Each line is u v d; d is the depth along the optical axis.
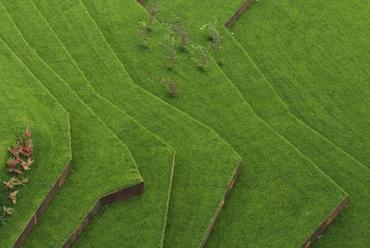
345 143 31.91
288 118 31.94
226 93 31.58
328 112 33.62
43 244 21.84
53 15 34.59
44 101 27.28
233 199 26.42
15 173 23.41
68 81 29.78
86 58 31.97
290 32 39.09
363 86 35.78
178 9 37.84
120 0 37.03
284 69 36.03
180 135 28.09
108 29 34.53
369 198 28.53
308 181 27.55
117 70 31.44
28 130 24.88
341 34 39.69
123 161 25.34
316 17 40.78
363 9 42.31
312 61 37.03
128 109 29.08
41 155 24.42
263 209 26.09
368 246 26.66
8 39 31.55
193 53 33.78
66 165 24.17
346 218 27.62
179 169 26.47
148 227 23.47
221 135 29.06
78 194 23.67
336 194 27.20
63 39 33.03
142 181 24.50
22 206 22.36
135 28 34.84
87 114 27.52
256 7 40.78
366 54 38.34
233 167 26.83
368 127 33.12
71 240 22.44
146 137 27.25
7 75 28.28
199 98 30.94
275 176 27.56
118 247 22.61
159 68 32.31
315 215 26.08
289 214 26.00
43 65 30.14
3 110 26.00
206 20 37.34
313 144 30.59
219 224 25.31
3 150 24.06
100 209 23.94
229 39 36.44
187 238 23.77
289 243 24.81
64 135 25.62
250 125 29.89
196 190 25.66
